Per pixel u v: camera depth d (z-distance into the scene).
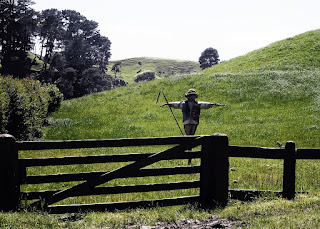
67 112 33.94
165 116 30.98
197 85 39.44
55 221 6.34
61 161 6.95
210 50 168.38
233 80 39.72
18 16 101.75
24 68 98.12
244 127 26.05
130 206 7.36
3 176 6.57
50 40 115.38
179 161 13.56
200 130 25.64
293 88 35.09
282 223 5.85
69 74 93.00
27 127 19.20
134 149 17.91
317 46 50.62
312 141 21.97
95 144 7.10
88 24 127.69
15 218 6.11
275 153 7.75
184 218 6.74
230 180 10.40
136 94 39.28
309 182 9.57
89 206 7.16
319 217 6.02
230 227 6.11
